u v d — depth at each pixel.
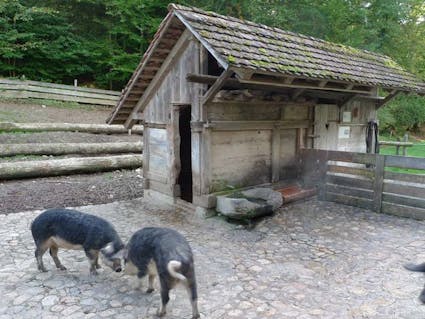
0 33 19.84
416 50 22.84
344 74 7.51
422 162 6.84
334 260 5.13
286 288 4.34
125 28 21.55
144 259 3.86
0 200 8.15
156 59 7.34
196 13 6.63
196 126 6.81
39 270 4.78
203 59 6.66
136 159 11.92
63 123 14.63
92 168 10.99
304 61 6.95
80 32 23.27
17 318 3.72
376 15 20.72
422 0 22.56
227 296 4.15
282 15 17.61
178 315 3.78
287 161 8.44
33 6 21.22
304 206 7.79
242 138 7.44
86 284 4.45
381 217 7.09
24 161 10.48
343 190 7.91
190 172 9.19
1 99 17.59
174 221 6.90
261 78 5.92
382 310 3.85
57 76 21.92
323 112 8.89
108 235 4.43
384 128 22.66
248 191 7.14
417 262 5.03
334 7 18.53
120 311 3.86
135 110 8.72
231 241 5.86
